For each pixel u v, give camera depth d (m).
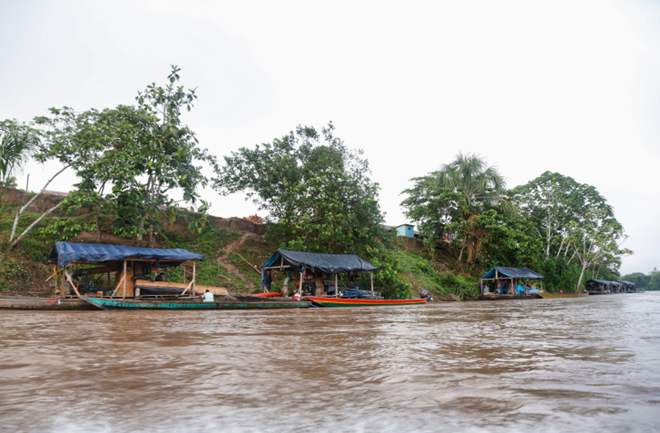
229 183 26.44
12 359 3.46
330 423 1.62
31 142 17.45
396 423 1.60
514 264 38.00
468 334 5.48
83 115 19.09
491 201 35.12
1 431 1.55
